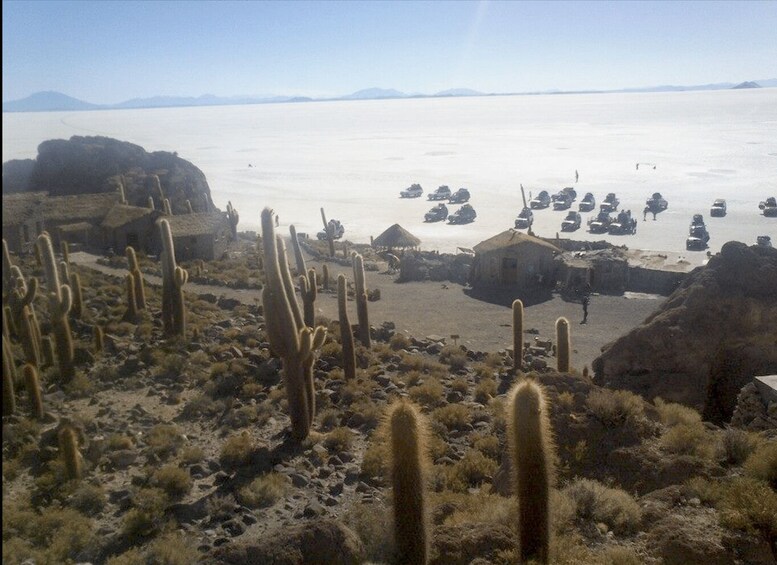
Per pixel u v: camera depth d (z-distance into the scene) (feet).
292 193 390.01
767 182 366.43
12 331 70.90
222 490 47.70
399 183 425.69
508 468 46.73
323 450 56.03
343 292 76.74
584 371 81.71
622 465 42.50
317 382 75.66
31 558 35.83
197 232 174.19
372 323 121.08
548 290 151.74
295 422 58.13
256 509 45.50
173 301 87.04
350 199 366.43
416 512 29.09
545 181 410.72
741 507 32.89
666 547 32.30
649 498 37.78
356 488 49.78
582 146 638.94
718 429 49.93
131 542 39.47
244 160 585.63
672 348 75.31
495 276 157.99
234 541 38.47
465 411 65.31
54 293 65.31
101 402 63.36
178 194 216.74
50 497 43.73
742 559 30.96
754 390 54.29
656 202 290.15
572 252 168.66
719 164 452.35
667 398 73.72
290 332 57.16
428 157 597.11
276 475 49.70
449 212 315.17
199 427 60.34
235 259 182.39
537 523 29.58
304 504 46.52
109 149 215.72
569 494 36.81
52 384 65.05
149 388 68.69
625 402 46.34
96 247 165.48
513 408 29.63
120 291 110.42
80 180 195.31
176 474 47.42
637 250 174.50
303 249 213.66
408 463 28.84
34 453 49.55
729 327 75.15
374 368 83.61
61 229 156.15
